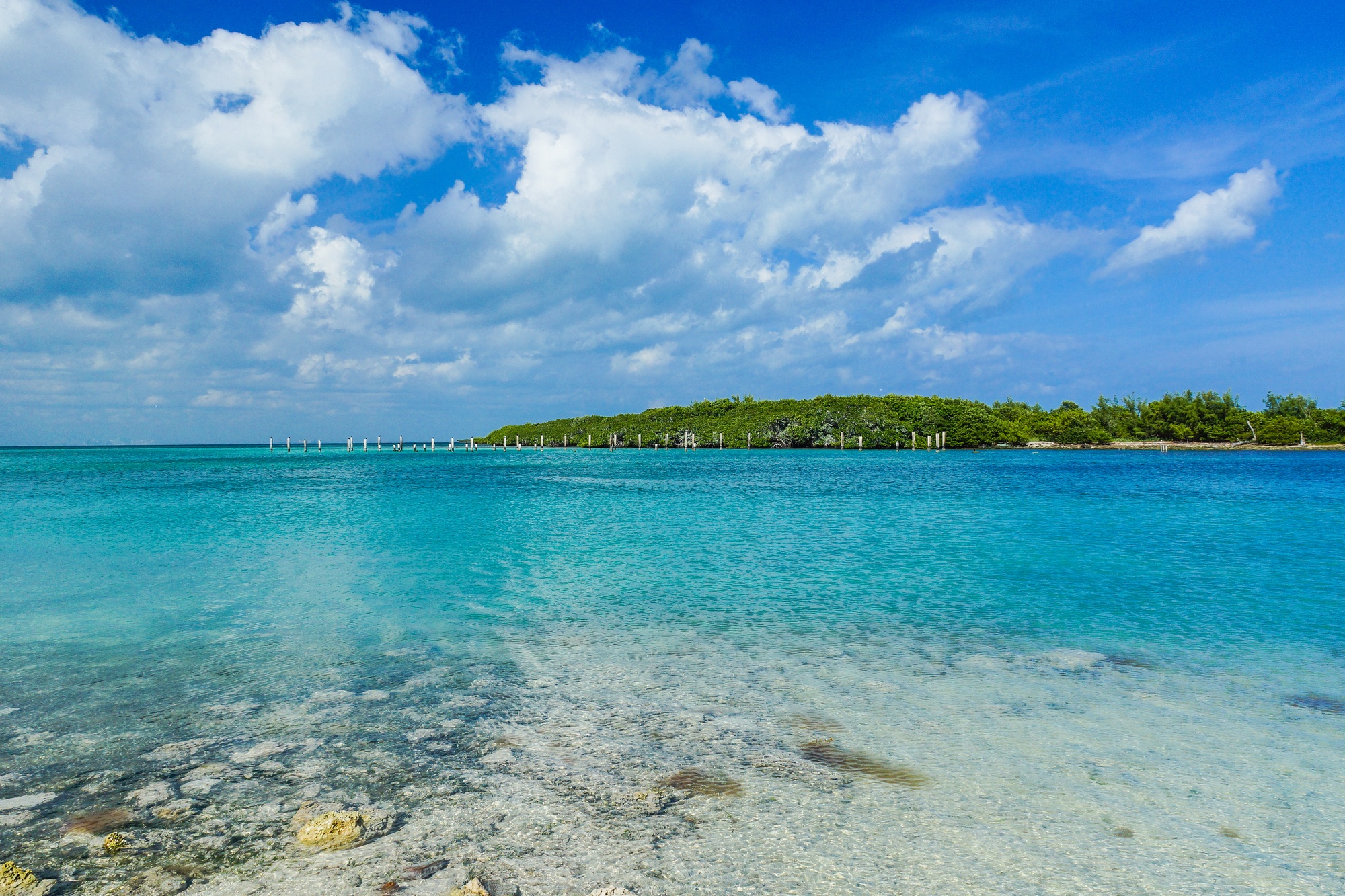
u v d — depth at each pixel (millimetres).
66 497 36906
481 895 4457
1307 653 10164
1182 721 7617
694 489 43125
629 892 4574
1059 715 7770
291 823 5422
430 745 6902
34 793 5895
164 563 17719
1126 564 17516
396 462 93000
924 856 5047
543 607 13117
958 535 22703
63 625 11703
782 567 17234
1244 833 5410
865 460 92438
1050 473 60969
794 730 7328
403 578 15852
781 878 4758
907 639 10969
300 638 10953
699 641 10836
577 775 6270
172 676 9070
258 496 38125
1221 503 33312
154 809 5629
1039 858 5043
